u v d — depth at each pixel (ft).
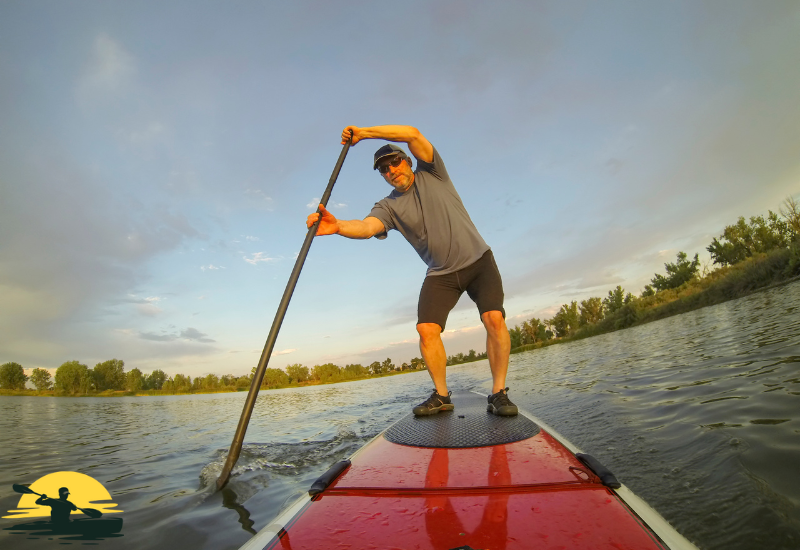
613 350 28.81
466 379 29.01
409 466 4.49
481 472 4.10
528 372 25.50
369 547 2.81
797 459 5.47
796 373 10.24
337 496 3.76
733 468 5.62
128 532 5.75
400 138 8.50
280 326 6.40
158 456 11.28
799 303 23.97
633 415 9.61
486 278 8.55
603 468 3.78
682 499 5.08
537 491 3.52
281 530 3.18
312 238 7.42
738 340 17.67
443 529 2.98
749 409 8.18
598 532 2.80
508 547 2.67
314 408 21.95
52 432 17.43
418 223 8.91
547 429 5.70
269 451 11.05
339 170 8.07
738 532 4.19
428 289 8.63
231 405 29.53
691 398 10.04
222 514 6.34
